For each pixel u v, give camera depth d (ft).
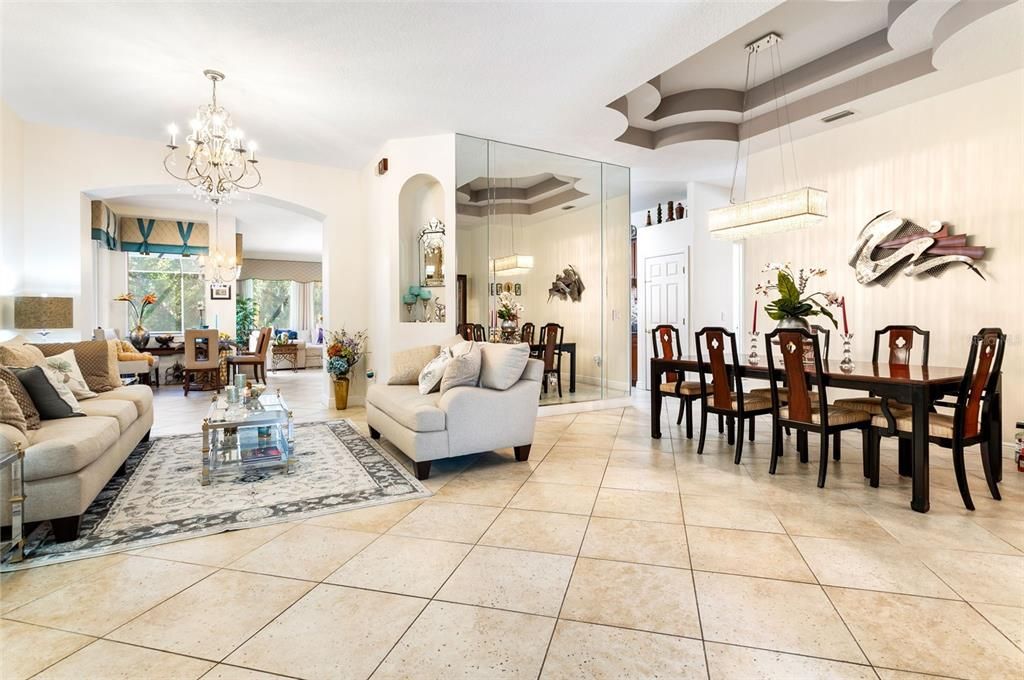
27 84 13.42
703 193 23.24
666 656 5.13
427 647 5.28
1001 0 9.79
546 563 7.11
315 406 20.52
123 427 10.55
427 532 8.17
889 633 5.48
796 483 10.58
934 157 13.99
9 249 14.99
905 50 12.66
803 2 11.67
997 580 6.57
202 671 4.91
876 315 15.24
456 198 17.30
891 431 9.83
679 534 8.05
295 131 16.87
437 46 11.65
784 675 4.84
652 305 25.26
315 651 5.22
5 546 7.11
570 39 11.34
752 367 11.94
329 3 10.07
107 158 16.98
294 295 44.70
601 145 18.26
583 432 15.61
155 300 28.68
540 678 4.82
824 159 16.66
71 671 4.89
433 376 12.89
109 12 10.28
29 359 11.11
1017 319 12.48
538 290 19.08
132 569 6.94
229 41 11.39
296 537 7.98
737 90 16.48
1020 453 11.27
